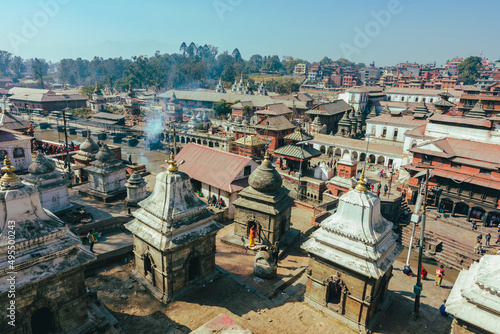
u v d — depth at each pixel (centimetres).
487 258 1672
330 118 9744
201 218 2178
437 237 3931
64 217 3247
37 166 3147
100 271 2427
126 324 1875
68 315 1633
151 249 2112
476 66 18050
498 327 1447
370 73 19838
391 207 4100
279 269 2666
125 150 8644
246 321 1948
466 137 5284
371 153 6969
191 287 2209
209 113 12625
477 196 4169
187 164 4175
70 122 11038
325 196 4141
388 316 2119
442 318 2128
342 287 1978
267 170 2881
